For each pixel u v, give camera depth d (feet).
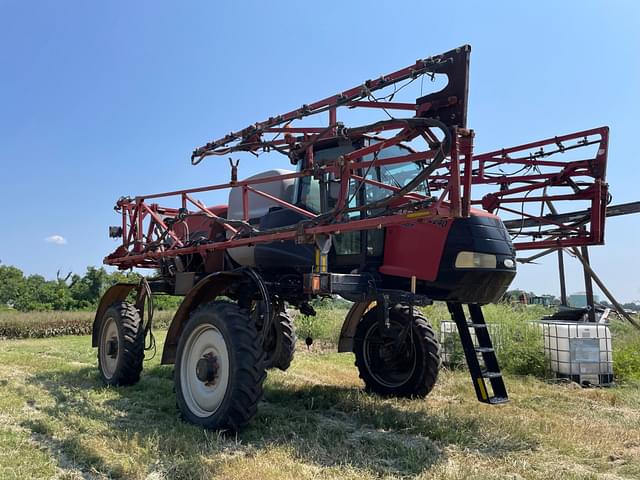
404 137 11.35
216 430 12.22
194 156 16.14
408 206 11.11
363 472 9.84
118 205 21.33
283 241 15.42
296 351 31.32
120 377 18.34
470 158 10.64
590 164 17.35
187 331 13.92
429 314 33.63
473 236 13.65
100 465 9.91
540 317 30.48
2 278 95.96
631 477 10.27
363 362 18.25
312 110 13.34
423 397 16.99
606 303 36.96
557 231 18.45
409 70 11.46
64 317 53.26
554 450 11.80
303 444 11.47
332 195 14.62
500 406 16.17
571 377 21.88
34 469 9.55
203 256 17.48
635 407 16.76
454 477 9.65
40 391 16.97
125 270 23.08
